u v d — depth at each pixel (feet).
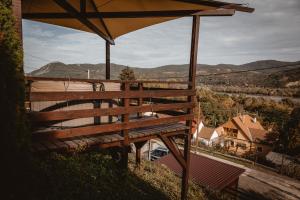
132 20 22.39
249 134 146.51
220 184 40.73
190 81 19.77
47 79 11.68
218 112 190.49
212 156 93.61
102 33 24.49
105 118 18.28
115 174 20.25
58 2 12.87
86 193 15.19
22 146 9.13
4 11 8.80
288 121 133.90
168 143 19.57
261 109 211.20
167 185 28.12
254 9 16.90
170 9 18.93
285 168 81.46
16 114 8.77
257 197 57.47
